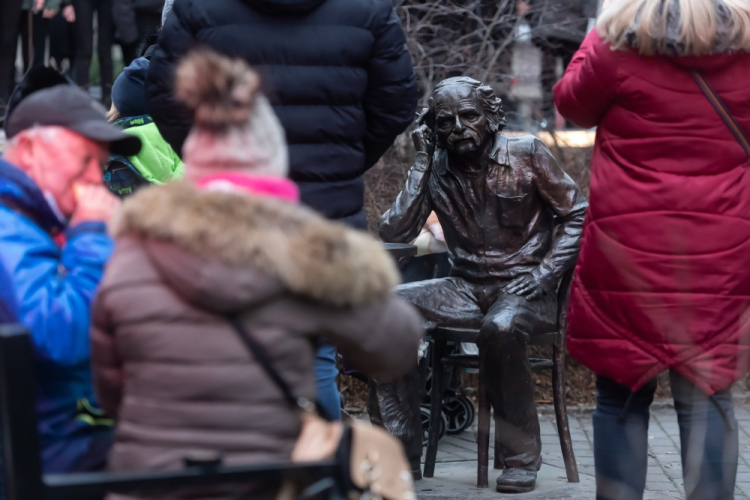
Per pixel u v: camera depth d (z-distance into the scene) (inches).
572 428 286.4
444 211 234.4
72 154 114.8
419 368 256.5
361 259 96.2
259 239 92.9
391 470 100.0
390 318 100.3
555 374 233.9
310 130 162.1
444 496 220.1
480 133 223.8
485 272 231.8
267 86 149.0
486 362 221.5
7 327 89.7
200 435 94.1
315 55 160.6
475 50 360.5
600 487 164.2
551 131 353.7
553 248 227.8
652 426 283.7
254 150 99.6
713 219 154.8
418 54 348.5
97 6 374.6
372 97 171.9
